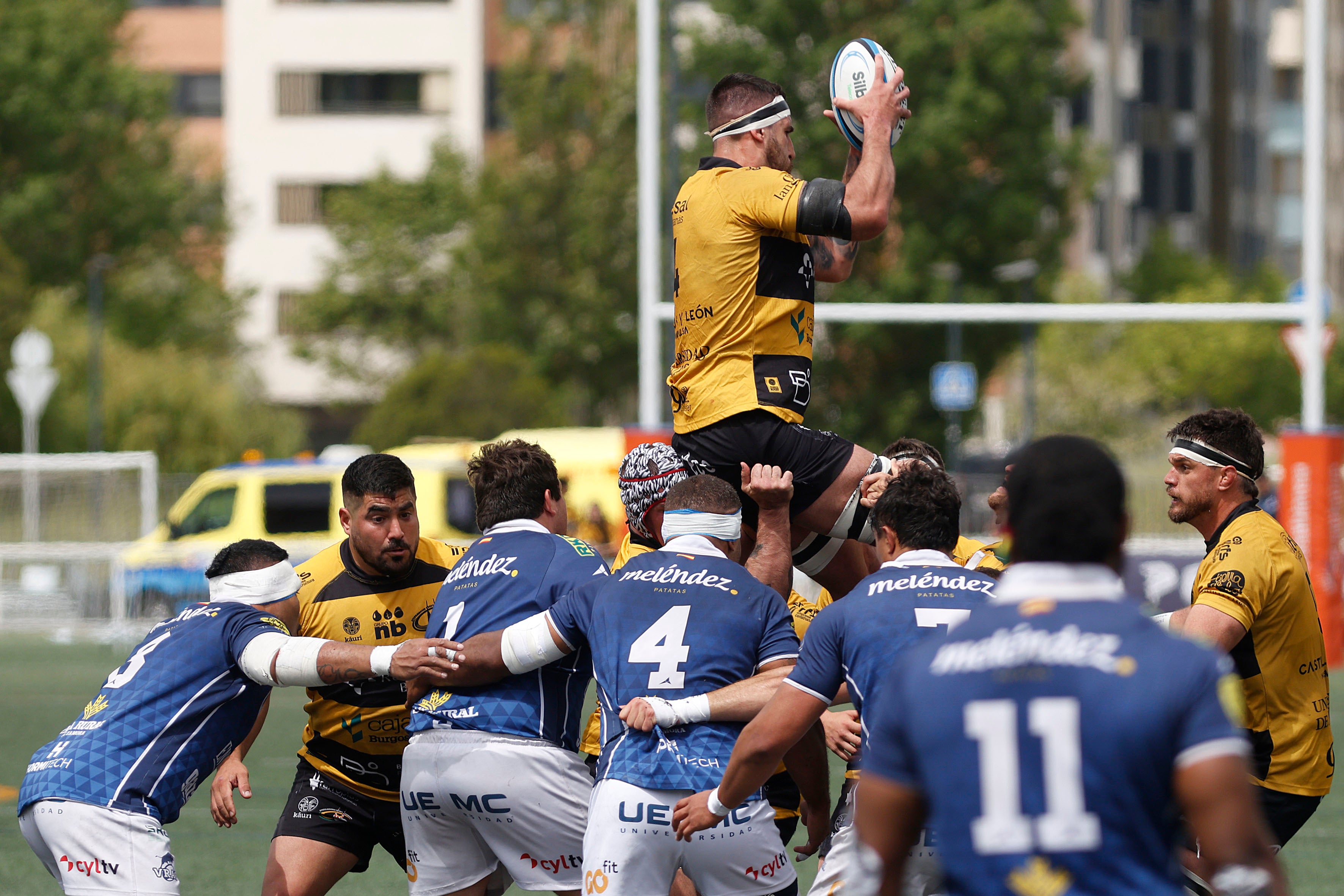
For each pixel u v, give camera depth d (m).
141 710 18.80
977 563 21.50
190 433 144.75
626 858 17.36
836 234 17.28
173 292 175.50
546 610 19.00
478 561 19.50
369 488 20.66
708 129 18.52
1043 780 9.62
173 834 33.34
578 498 76.25
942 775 9.86
